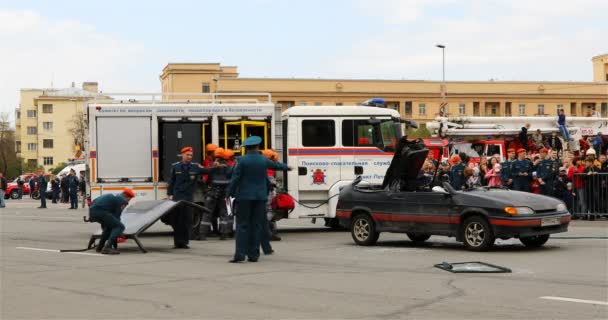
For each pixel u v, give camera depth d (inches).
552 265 455.2
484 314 303.0
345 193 617.0
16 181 2404.0
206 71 4360.2
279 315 307.6
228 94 749.3
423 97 3772.1
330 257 522.0
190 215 606.5
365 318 298.5
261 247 572.7
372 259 505.7
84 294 366.0
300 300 341.7
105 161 716.0
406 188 597.3
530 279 397.7
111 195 559.5
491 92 3846.0
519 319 292.8
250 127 731.4
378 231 592.1
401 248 577.6
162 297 354.9
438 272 431.8
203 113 724.7
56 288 385.7
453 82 3818.9
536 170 820.6
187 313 314.5
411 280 398.9
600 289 363.3
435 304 326.0
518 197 533.0
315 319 298.2
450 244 603.2
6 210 1408.7
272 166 506.0
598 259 484.7
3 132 4611.2
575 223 769.6
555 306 318.3
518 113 3875.5
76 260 513.3
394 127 768.9
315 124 756.0
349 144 760.3
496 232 523.5
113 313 316.5
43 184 1519.4
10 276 431.8
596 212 803.4
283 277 418.3
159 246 619.8
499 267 438.3
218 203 680.4
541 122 1546.5
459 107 3826.3
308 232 765.9
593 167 808.3
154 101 727.7
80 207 1560.0
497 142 1497.3
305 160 753.6
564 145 1520.7
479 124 1529.3
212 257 530.0
